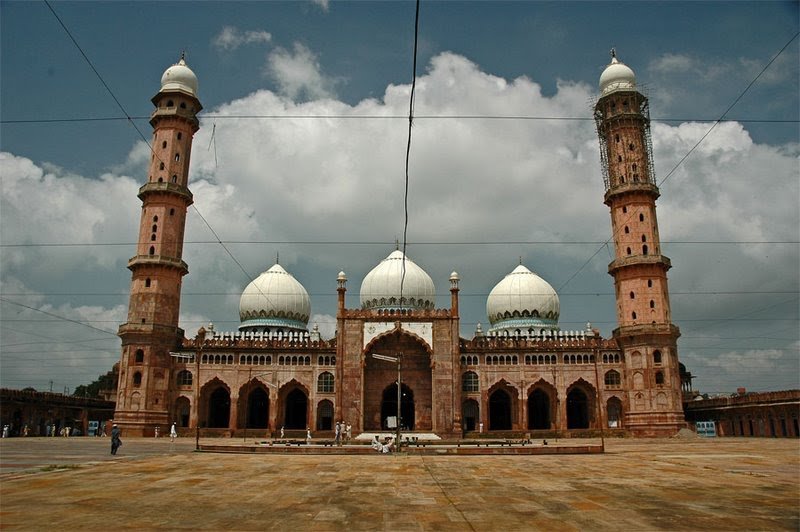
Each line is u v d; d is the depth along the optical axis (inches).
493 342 2573.8
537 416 2920.8
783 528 461.4
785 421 2208.4
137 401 2311.8
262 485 721.6
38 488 685.3
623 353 2469.2
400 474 855.7
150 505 564.4
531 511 535.2
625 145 2536.9
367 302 2869.1
